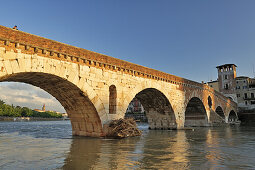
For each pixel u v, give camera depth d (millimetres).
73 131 22562
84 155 11625
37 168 8930
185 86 33688
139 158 10930
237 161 10438
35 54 14516
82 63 17469
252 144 16625
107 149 13547
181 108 32062
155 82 26250
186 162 10133
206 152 12859
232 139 20188
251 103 70812
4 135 24016
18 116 107938
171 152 12742
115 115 20047
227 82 73562
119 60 20969
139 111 91312
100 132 19328
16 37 13547
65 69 16188
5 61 13023
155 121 33500
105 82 19250
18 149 13625
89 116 19547
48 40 15211
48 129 36375
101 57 19094
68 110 21344
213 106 46281
